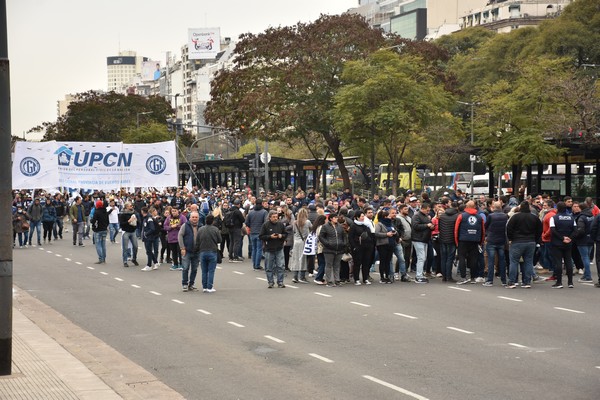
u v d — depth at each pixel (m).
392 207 32.09
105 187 55.50
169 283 29.89
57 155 54.59
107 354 17.09
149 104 125.50
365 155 69.94
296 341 18.41
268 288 28.30
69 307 23.97
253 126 73.38
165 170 56.22
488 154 60.19
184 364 16.14
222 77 76.50
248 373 15.30
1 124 14.23
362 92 59.66
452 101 79.56
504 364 15.81
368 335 19.08
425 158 90.38
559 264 27.67
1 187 14.30
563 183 54.44
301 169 75.25
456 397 13.31
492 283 28.78
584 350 17.14
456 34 145.62
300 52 72.19
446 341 18.25
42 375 14.53
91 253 43.47
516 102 57.81
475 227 28.98
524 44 106.44
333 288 28.17
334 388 14.04
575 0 107.38
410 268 33.59
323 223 29.58
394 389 13.89
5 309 14.48
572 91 55.25
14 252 44.25
